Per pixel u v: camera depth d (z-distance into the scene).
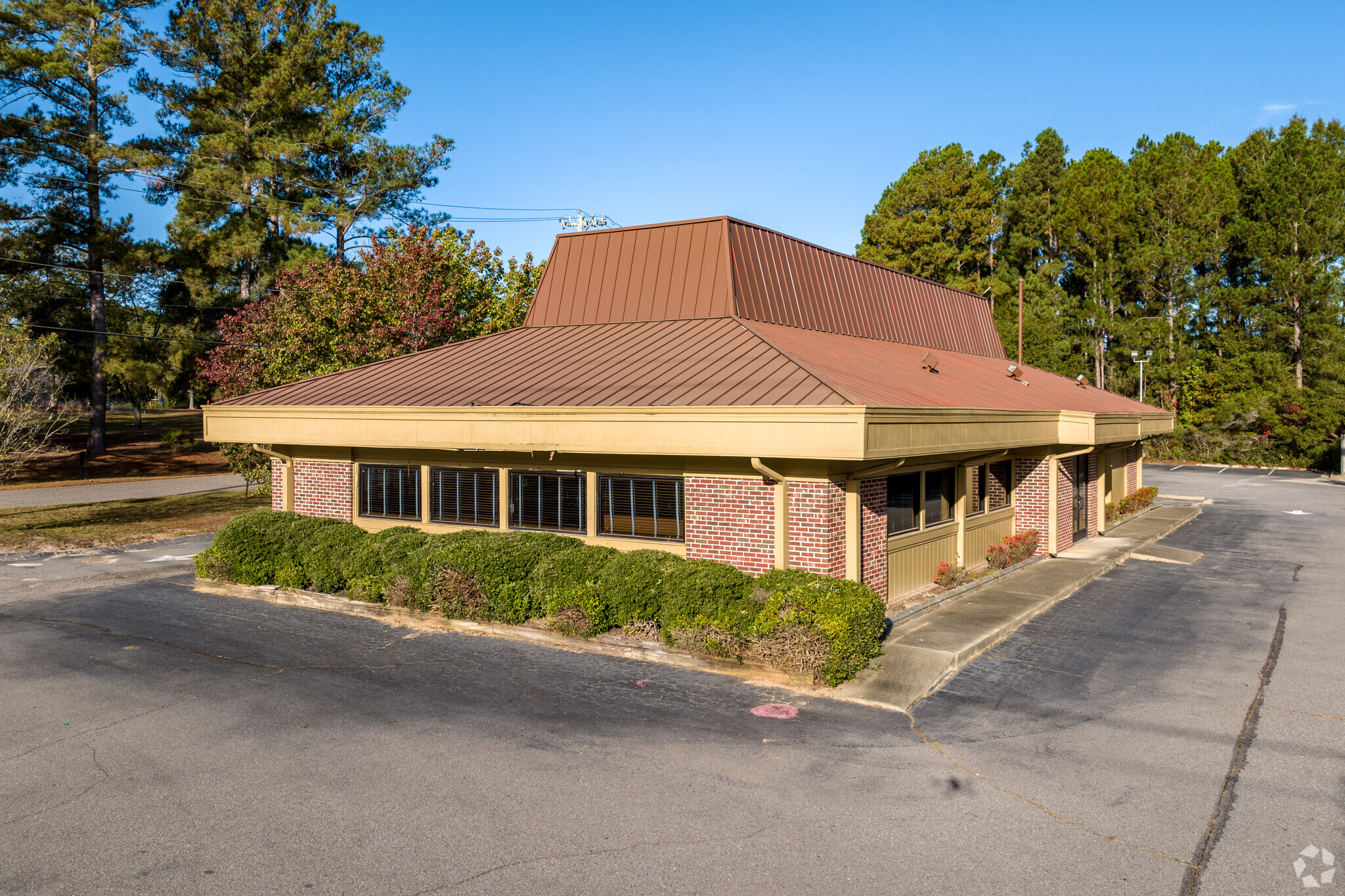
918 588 15.54
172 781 8.00
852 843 6.78
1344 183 57.28
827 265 23.23
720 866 6.45
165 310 46.91
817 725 9.27
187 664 11.68
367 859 6.59
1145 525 25.89
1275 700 10.16
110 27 41.50
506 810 7.36
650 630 12.08
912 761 8.32
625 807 7.39
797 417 11.62
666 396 13.41
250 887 6.22
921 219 63.81
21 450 25.41
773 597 10.92
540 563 13.15
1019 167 68.69
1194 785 7.81
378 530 17.45
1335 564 19.53
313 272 26.83
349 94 45.62
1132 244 60.12
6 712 9.88
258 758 8.51
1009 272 66.56
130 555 20.97
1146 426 25.66
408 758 8.47
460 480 16.45
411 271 25.73
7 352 25.05
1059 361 59.44
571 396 14.38
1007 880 6.25
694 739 8.89
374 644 12.55
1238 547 22.06
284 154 41.56
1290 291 56.16
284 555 16.06
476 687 10.62
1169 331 59.53
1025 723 9.38
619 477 14.55
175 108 42.50
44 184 41.16
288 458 18.75
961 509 17.17
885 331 25.12
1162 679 10.99
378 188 45.47
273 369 24.58
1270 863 6.49
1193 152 65.81
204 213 42.50
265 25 43.72
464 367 17.95
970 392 17.94
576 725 9.31
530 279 30.89
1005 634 13.14
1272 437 53.97
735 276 19.70
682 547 13.92
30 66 39.00
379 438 15.62
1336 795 7.61
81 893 6.18
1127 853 6.62
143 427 62.84
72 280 44.25
